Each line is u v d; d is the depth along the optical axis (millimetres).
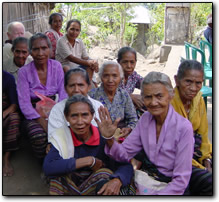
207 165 2477
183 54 7758
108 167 2322
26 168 2912
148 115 2139
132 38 12984
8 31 4148
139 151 2260
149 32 13773
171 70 7879
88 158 2064
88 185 2131
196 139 2512
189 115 2496
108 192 1967
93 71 4688
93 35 11797
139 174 2078
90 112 2082
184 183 1948
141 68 9445
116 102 2986
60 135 2158
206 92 3771
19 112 3145
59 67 3227
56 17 5309
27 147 3281
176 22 10125
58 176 2092
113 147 2092
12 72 3604
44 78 3143
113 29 12406
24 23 6094
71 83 2512
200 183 2096
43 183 2672
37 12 6859
